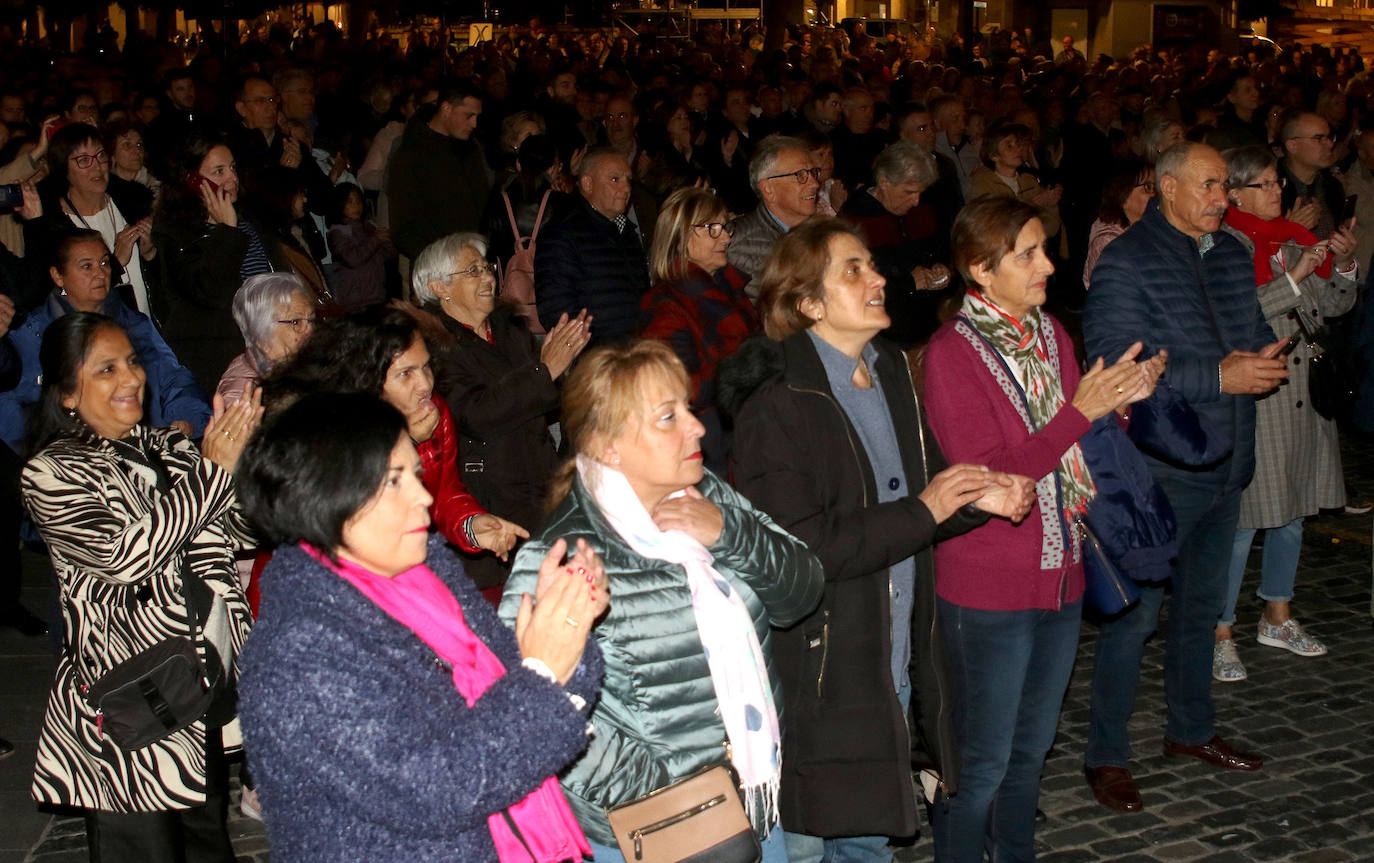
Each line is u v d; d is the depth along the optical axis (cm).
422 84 1221
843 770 340
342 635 222
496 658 249
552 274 604
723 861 277
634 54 2612
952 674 387
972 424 377
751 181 604
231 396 435
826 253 345
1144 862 436
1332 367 548
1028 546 378
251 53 1738
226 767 391
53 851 440
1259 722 535
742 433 338
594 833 288
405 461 233
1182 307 461
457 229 845
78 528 323
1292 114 738
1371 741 518
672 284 503
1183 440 435
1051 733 407
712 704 288
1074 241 1064
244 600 353
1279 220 566
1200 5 3628
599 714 280
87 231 488
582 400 285
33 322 487
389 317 364
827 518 335
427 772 218
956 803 390
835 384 354
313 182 828
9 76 1658
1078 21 3722
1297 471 566
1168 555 408
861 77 1898
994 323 384
